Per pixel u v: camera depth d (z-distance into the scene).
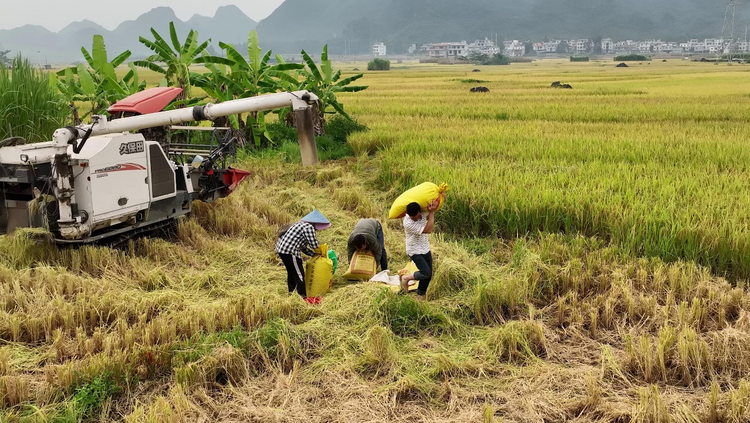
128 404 4.36
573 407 4.30
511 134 16.53
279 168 12.73
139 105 7.65
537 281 6.42
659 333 5.03
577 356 5.11
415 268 7.02
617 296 6.02
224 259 7.48
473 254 7.63
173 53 14.57
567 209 8.46
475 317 5.89
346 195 10.20
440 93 37.81
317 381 4.70
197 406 4.25
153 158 7.43
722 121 20.14
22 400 4.32
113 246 7.18
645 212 7.95
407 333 5.52
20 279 6.13
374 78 68.06
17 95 9.94
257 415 4.18
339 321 5.63
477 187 9.47
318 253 6.58
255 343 5.03
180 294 6.21
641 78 58.84
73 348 5.04
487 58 180.38
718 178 10.05
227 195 9.23
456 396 4.44
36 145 7.19
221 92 15.29
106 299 5.74
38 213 6.63
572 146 14.07
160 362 4.76
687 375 4.63
